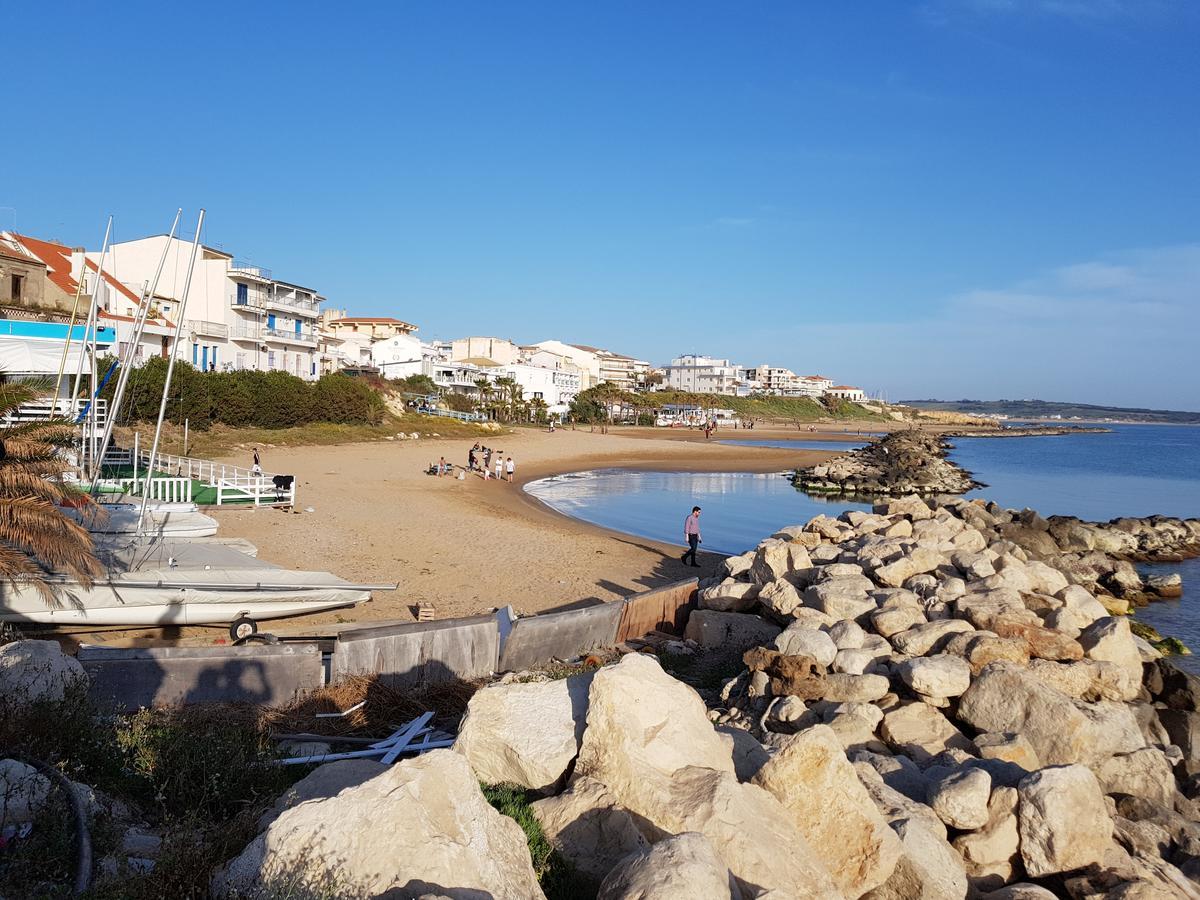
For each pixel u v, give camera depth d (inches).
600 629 663.8
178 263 2628.0
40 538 555.5
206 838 257.6
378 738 460.4
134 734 375.9
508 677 550.0
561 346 7411.4
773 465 3024.1
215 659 484.4
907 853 295.3
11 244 1925.4
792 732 452.8
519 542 1175.0
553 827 272.1
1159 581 1149.1
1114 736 442.9
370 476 1866.4
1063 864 335.3
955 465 3371.1
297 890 204.2
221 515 1164.5
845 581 652.1
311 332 3410.4
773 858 258.4
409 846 216.4
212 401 2284.7
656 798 272.2
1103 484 2901.1
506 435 3472.0
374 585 730.8
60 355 1127.0
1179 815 417.1
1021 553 864.3
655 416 5920.3
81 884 232.7
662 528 1546.5
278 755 382.9
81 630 638.5
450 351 6250.0
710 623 684.7
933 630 548.4
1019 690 453.7
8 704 342.3
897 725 446.9
